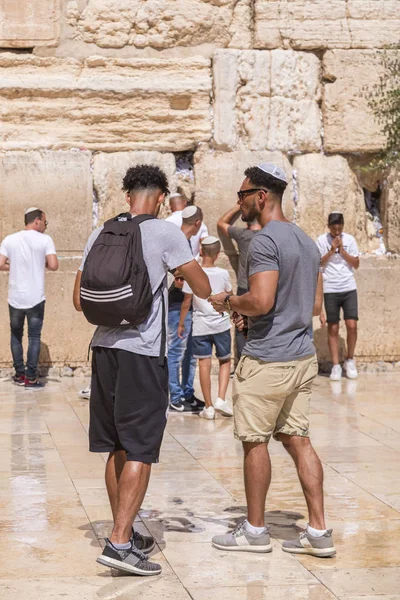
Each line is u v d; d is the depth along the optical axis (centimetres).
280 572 511
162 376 516
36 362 1120
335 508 638
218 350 950
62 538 569
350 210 1269
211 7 1242
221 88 1239
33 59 1226
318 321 1259
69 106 1230
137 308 502
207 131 1248
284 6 1248
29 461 770
